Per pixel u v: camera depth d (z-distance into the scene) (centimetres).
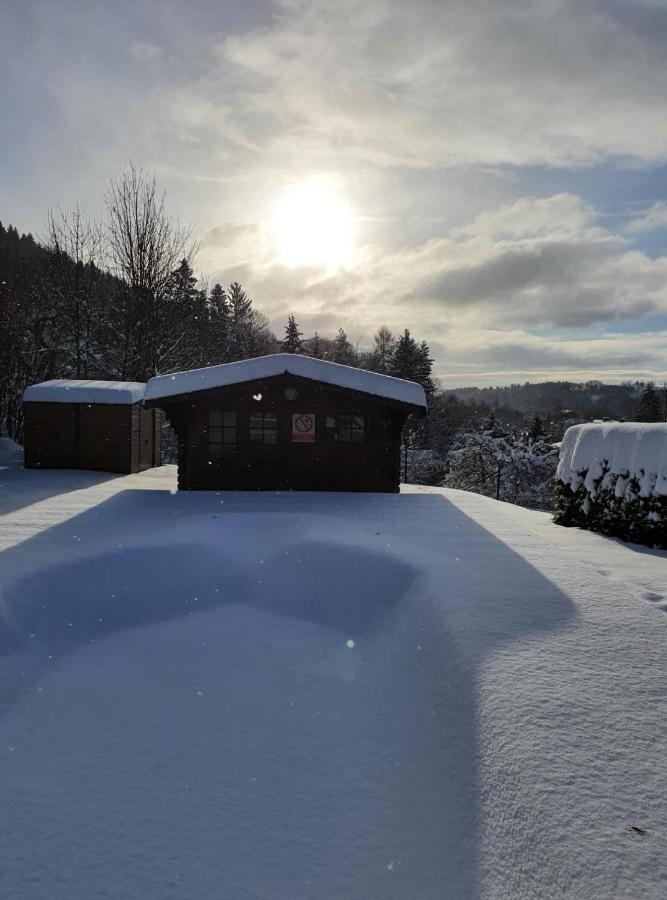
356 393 1362
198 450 1388
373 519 1022
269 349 7238
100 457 1736
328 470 1420
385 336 6950
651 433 961
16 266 3128
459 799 311
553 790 286
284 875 279
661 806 274
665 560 820
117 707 462
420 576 654
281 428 1406
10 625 584
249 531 880
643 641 461
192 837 307
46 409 1725
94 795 347
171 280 2928
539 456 3177
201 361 3728
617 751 316
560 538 1003
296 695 477
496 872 257
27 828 316
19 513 1044
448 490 1542
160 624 638
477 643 455
